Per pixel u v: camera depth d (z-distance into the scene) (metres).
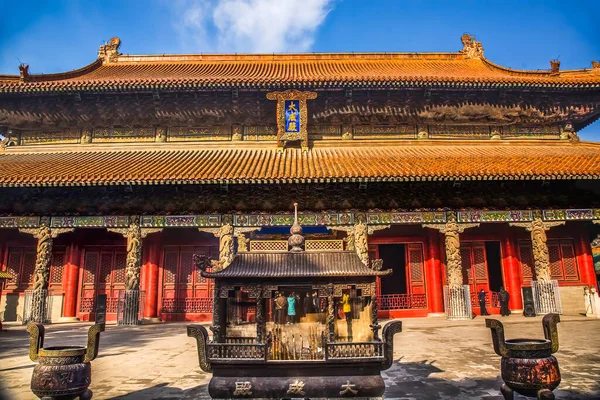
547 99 30.11
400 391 8.89
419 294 28.22
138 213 25.16
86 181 22.22
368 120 30.28
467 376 10.26
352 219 24.94
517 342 7.75
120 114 29.64
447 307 24.98
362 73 33.59
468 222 25.36
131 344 16.61
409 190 25.47
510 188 25.70
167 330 21.97
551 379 7.07
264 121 30.22
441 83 28.28
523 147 29.73
